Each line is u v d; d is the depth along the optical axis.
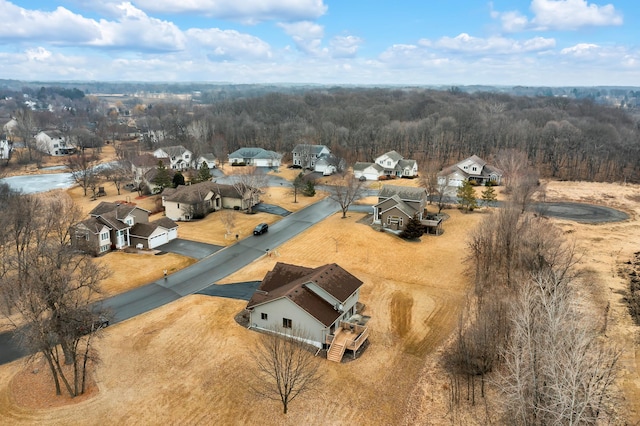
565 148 119.94
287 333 36.72
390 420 27.72
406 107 196.88
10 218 53.38
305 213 74.50
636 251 55.91
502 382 27.67
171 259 54.16
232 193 77.00
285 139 137.00
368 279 48.84
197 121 153.75
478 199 82.88
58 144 141.75
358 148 132.88
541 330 26.64
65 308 29.84
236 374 31.75
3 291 36.53
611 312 39.69
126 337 36.56
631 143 122.56
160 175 85.94
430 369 32.69
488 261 45.84
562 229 64.69
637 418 26.22
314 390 30.20
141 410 28.25
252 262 53.19
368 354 34.75
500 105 195.88
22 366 33.09
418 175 104.75
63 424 27.11
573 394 20.80
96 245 55.25
